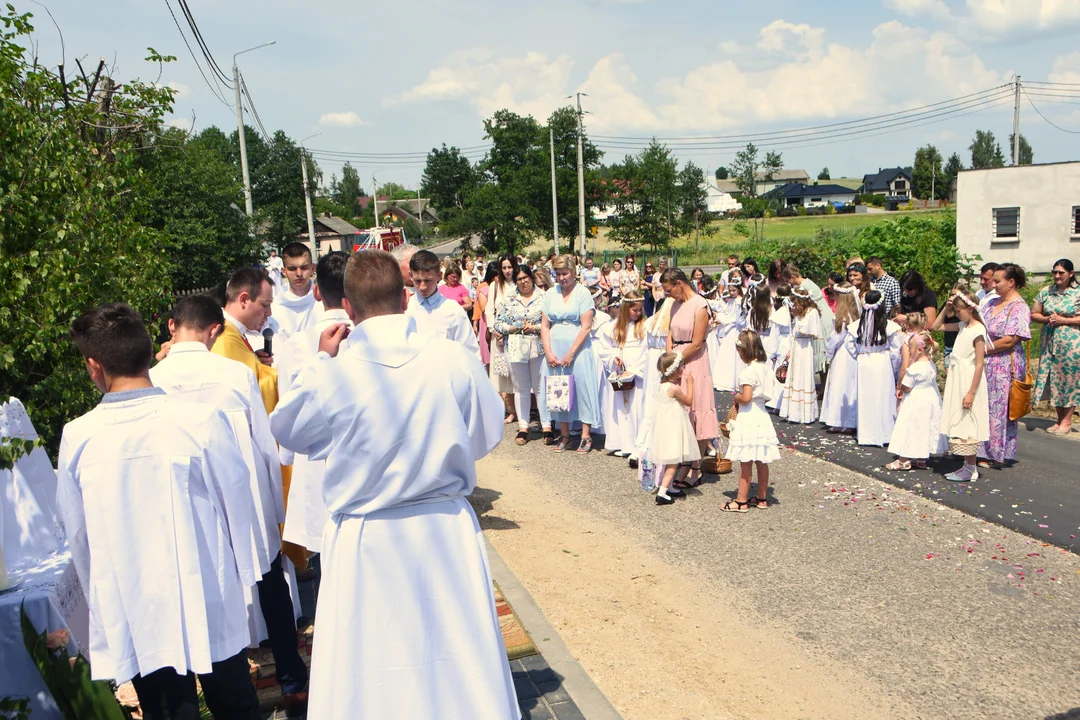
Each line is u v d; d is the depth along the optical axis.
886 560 5.58
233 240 19.73
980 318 7.17
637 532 6.23
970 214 29.55
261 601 3.58
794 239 52.84
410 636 2.65
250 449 3.51
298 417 2.69
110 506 2.71
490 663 2.73
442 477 2.73
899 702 3.90
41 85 5.31
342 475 2.70
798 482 7.45
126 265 4.81
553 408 8.43
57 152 4.34
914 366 7.52
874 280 10.06
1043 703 3.86
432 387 2.72
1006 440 7.70
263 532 3.52
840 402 9.19
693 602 5.01
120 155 5.09
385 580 2.66
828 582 5.26
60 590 2.99
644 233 50.94
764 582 5.29
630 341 7.94
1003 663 4.23
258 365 4.14
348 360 2.71
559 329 8.36
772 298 11.20
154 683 2.94
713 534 6.16
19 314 3.82
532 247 73.25
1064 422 9.11
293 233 65.19
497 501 7.07
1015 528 6.08
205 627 2.82
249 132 64.75
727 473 7.82
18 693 2.82
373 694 2.62
